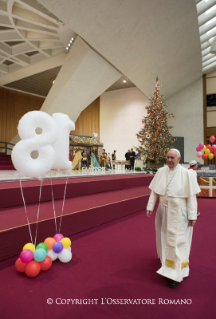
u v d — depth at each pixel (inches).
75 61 374.6
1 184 164.6
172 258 84.1
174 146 633.6
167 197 92.7
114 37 353.1
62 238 110.2
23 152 109.1
